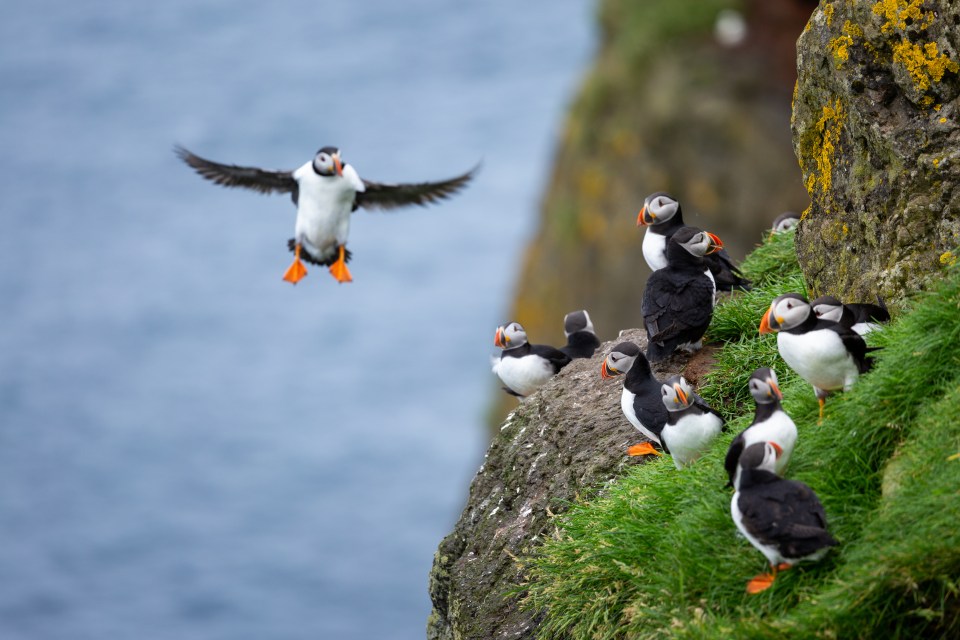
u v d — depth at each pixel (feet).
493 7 302.04
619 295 58.75
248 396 132.16
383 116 244.63
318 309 156.97
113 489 111.14
